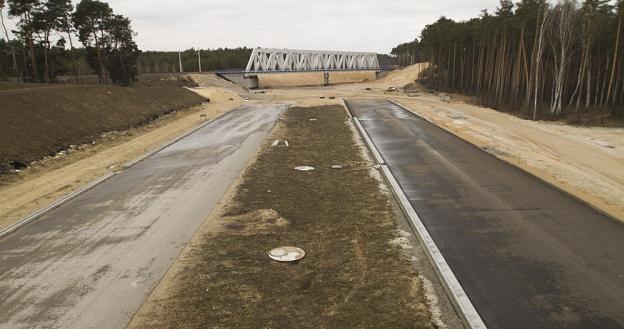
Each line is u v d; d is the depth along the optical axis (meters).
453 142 22.52
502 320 6.80
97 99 29.11
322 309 7.04
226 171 16.47
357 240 9.85
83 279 8.37
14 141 18.38
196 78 75.62
